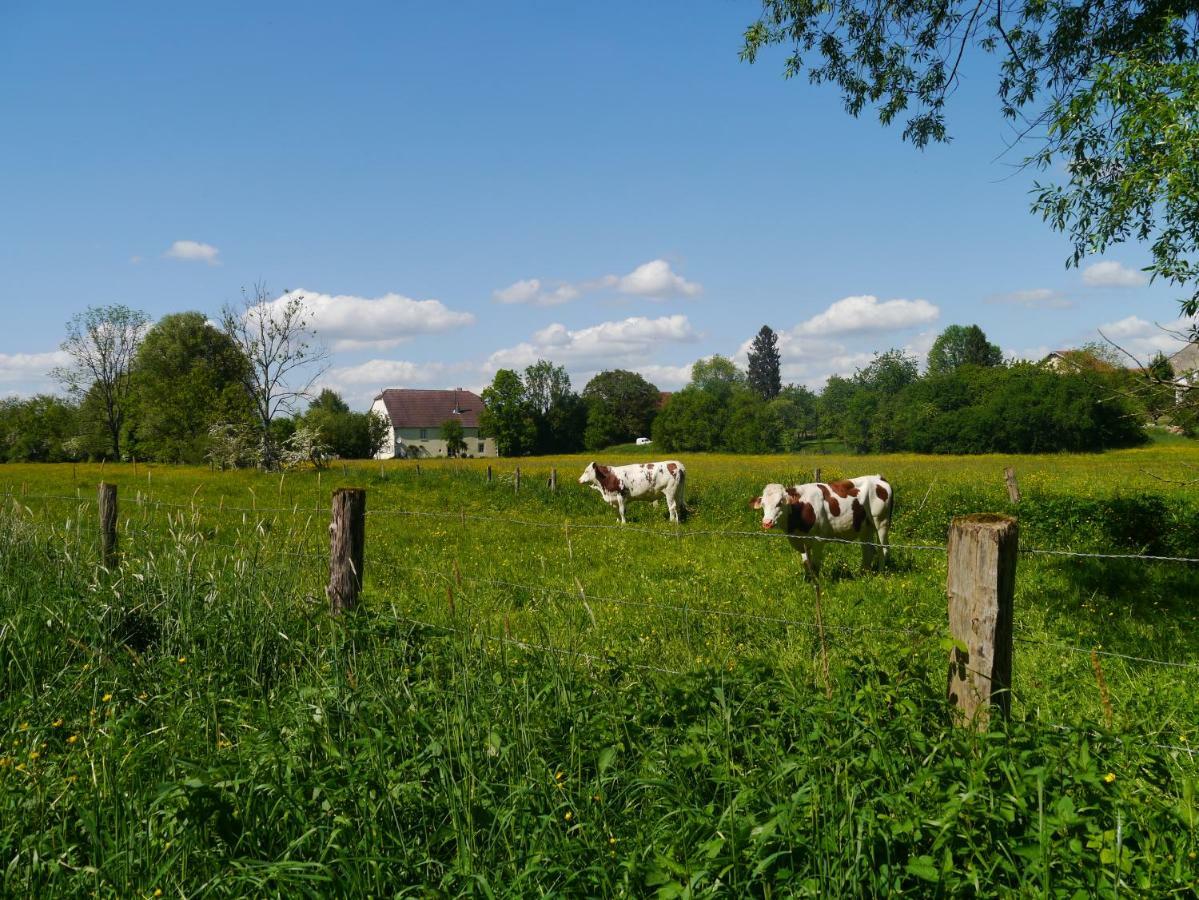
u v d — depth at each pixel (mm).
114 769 3791
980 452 72250
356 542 6074
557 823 3205
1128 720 4535
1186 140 7332
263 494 25812
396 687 4395
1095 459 50969
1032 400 68688
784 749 3588
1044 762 3170
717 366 147125
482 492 25172
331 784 3457
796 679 4434
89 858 3334
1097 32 10406
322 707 4105
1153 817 2895
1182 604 8516
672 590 10172
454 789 3281
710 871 2826
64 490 27062
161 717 4676
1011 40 11000
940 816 2875
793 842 2889
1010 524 3498
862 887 2783
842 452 89812
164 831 3328
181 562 6441
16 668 5438
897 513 17375
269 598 6047
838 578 10992
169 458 55469
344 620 5395
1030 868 2680
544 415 112000
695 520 19844
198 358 75062
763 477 31375
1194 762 3805
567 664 4746
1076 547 12977
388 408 121062
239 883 3016
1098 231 9328
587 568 12297
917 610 8367
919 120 12398
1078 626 7781
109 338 72938
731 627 7734
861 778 3143
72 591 6238
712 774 3418
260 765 3598
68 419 75688
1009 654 3539
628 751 3852
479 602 7391
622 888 2842
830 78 12656
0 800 3670
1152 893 2533
